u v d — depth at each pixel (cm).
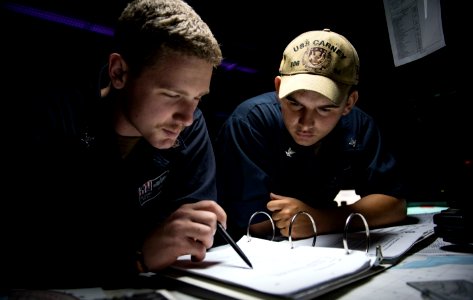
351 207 110
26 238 68
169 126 78
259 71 221
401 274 60
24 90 86
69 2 168
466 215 78
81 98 87
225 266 62
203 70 73
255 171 114
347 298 49
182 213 71
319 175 127
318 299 49
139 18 75
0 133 77
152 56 72
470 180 81
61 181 83
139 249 70
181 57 71
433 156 169
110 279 62
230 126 123
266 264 61
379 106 189
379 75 184
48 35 179
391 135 183
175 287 58
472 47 140
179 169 102
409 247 73
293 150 123
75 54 186
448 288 51
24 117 80
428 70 163
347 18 178
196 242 66
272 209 104
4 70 173
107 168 88
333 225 103
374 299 48
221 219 76
